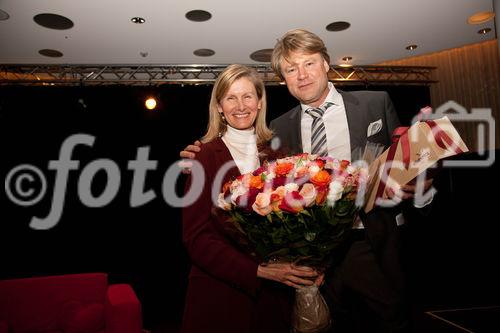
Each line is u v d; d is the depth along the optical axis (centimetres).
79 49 503
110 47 498
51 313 295
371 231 149
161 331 505
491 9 432
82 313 282
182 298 609
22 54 517
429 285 552
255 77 149
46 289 299
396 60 611
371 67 585
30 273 588
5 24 430
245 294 125
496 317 411
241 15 416
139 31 452
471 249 564
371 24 453
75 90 583
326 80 170
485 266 559
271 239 111
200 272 130
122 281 606
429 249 562
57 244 595
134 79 630
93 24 432
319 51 164
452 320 412
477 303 473
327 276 155
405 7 417
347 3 400
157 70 581
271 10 407
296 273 114
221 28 447
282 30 456
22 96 573
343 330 155
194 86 607
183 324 128
